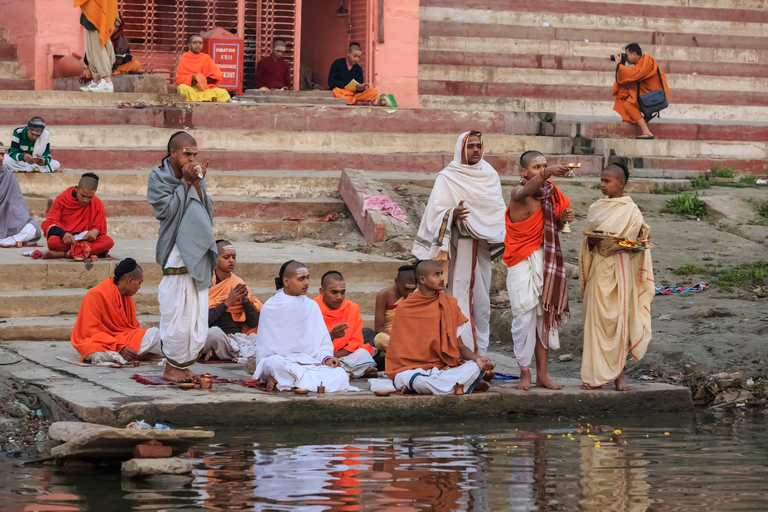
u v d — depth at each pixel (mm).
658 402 14664
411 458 10969
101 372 14375
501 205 15094
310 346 14156
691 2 39062
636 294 14500
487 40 36469
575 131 31172
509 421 13562
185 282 13359
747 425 13516
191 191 13297
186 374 13820
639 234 14422
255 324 16688
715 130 32969
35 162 23719
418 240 15078
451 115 29719
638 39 37844
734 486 9906
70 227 19031
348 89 32250
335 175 26047
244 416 12641
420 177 26469
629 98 31734
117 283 15477
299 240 23297
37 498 9250
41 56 30422
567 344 18031
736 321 18031
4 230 20375
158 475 10039
